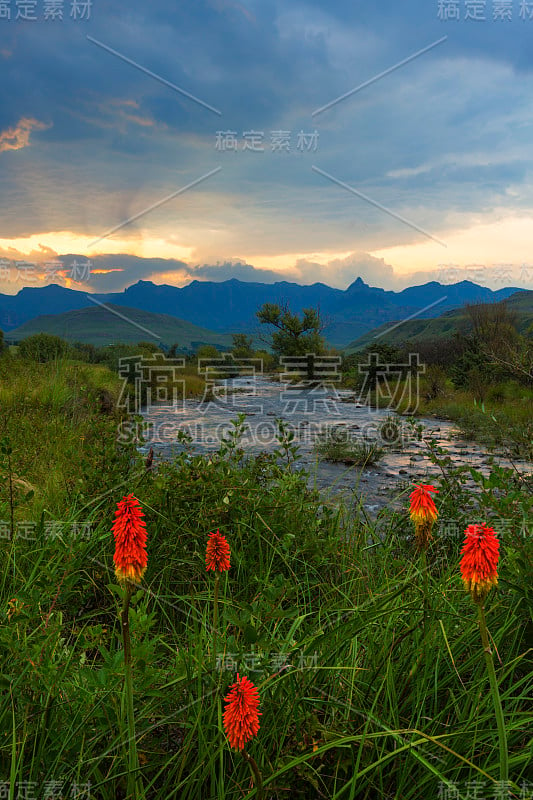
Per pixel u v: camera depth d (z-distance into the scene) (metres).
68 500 4.41
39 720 1.80
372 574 3.47
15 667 1.93
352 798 1.55
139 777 1.68
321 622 2.67
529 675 1.92
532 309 95.06
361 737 1.58
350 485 7.84
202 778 1.70
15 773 1.54
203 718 1.84
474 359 20.34
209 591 3.16
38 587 2.58
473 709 1.89
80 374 13.03
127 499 1.35
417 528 1.94
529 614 2.26
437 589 2.56
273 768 1.74
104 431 5.17
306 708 1.99
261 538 3.85
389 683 1.96
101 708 1.79
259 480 4.92
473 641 2.34
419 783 1.70
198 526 3.88
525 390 16.95
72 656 2.12
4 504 3.77
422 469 9.16
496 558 1.32
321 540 3.89
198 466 4.22
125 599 1.39
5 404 9.44
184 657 1.96
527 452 4.84
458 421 14.60
